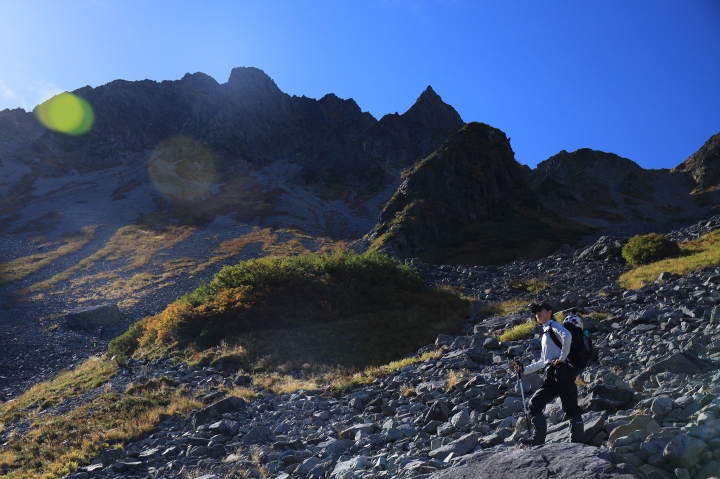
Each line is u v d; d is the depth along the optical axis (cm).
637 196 17188
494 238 7862
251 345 2141
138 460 1071
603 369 1002
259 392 1565
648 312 1440
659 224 10200
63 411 1638
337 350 2081
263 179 16550
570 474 451
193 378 1830
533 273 3566
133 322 4122
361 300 2762
